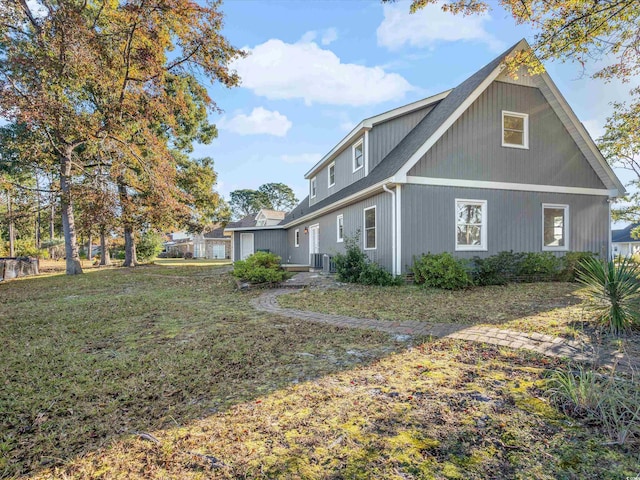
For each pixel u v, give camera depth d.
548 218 11.23
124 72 14.18
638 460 2.01
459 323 5.24
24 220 17.67
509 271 9.73
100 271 17.95
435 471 1.96
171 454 2.26
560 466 1.98
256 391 3.17
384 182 9.66
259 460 2.14
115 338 5.28
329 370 3.59
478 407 2.65
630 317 4.36
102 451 2.36
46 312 7.47
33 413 2.97
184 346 4.69
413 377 3.29
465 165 10.17
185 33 13.62
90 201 14.70
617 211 21.64
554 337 4.31
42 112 11.84
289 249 22.67
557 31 7.12
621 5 6.56
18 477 2.14
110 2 13.47
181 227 20.47
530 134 10.91
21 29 12.77
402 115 13.04
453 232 10.05
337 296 8.23
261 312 6.80
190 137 21.61
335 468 2.03
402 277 9.31
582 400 2.57
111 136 14.68
